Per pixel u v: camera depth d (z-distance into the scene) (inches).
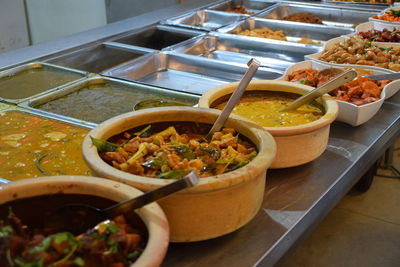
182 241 39.5
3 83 87.0
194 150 44.7
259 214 47.1
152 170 41.0
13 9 200.7
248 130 46.0
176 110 48.8
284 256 42.4
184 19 134.0
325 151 60.7
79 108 78.0
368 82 72.4
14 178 54.6
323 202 49.9
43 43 107.0
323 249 100.7
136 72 98.3
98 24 206.1
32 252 28.4
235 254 41.3
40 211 36.3
